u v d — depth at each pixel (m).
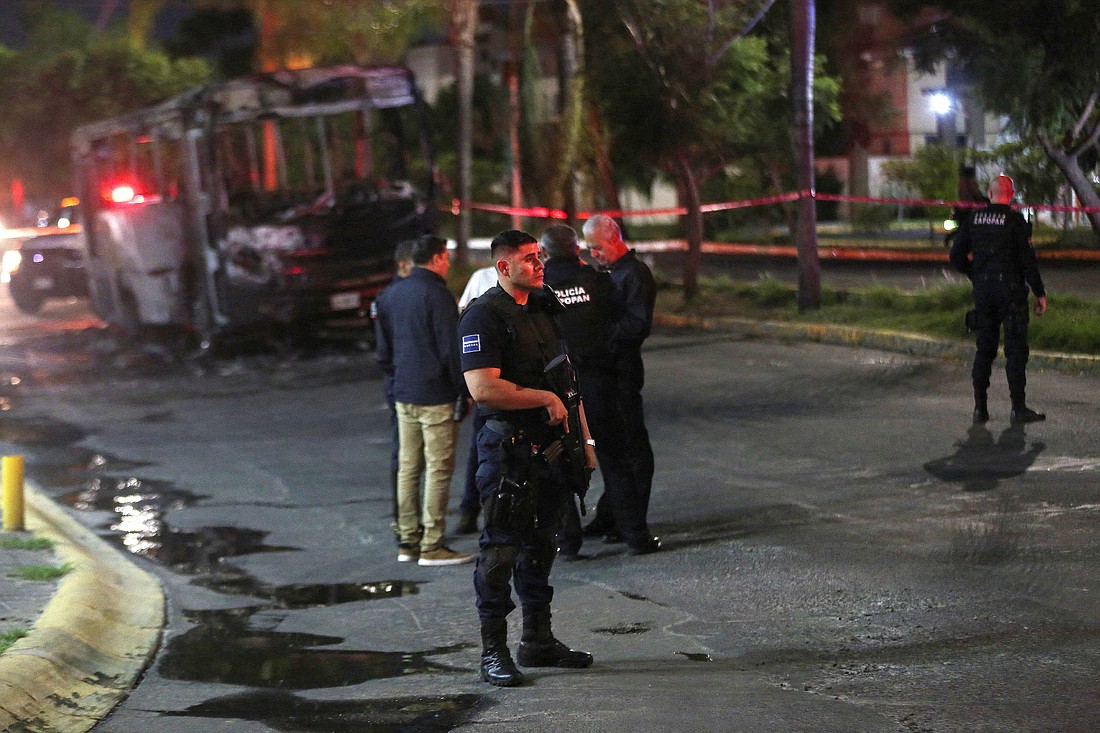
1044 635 18.30
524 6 77.81
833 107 82.94
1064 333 40.78
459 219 84.25
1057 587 20.53
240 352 63.44
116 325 72.94
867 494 28.09
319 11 84.31
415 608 23.20
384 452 38.59
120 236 69.44
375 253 61.66
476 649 20.34
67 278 88.00
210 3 102.19
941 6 61.81
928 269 72.31
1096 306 45.66
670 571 23.86
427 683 18.55
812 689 16.78
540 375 18.52
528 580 18.80
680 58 58.31
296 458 38.44
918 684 16.62
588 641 20.22
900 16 76.25
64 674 19.05
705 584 22.75
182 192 60.84
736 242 108.94
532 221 77.00
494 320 18.27
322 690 18.59
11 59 105.06
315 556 27.73
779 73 70.88
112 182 70.00
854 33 88.38
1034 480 27.78
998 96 60.53
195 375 57.28
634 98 59.19
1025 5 55.16
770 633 19.66
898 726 15.05
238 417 46.12
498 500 18.22
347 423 43.62
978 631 18.73
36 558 26.02
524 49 74.19
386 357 26.91
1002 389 37.88
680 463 33.22
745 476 31.09
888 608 20.28
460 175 84.00
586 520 28.81
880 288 54.84
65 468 39.03
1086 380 37.72
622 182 105.75
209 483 35.78
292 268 60.16
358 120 61.47
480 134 140.50
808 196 54.91
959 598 20.44
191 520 31.73
